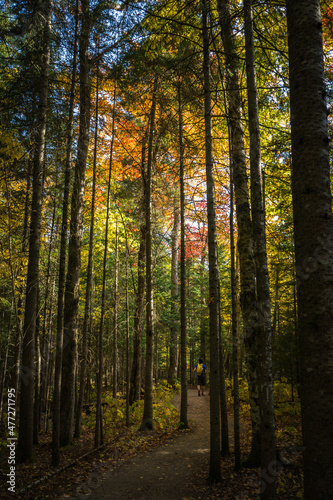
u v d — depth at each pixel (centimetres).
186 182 1051
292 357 923
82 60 796
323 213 252
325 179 259
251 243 612
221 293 1628
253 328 570
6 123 625
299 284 253
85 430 930
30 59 654
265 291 358
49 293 1092
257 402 548
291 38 284
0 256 688
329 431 221
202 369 1633
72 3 672
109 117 942
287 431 661
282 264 1038
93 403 1266
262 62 598
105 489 491
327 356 230
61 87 760
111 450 711
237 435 524
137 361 1247
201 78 628
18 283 759
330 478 216
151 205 1052
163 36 589
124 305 1322
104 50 775
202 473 534
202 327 2147
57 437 600
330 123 645
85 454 673
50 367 1439
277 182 820
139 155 1129
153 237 1160
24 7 608
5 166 617
